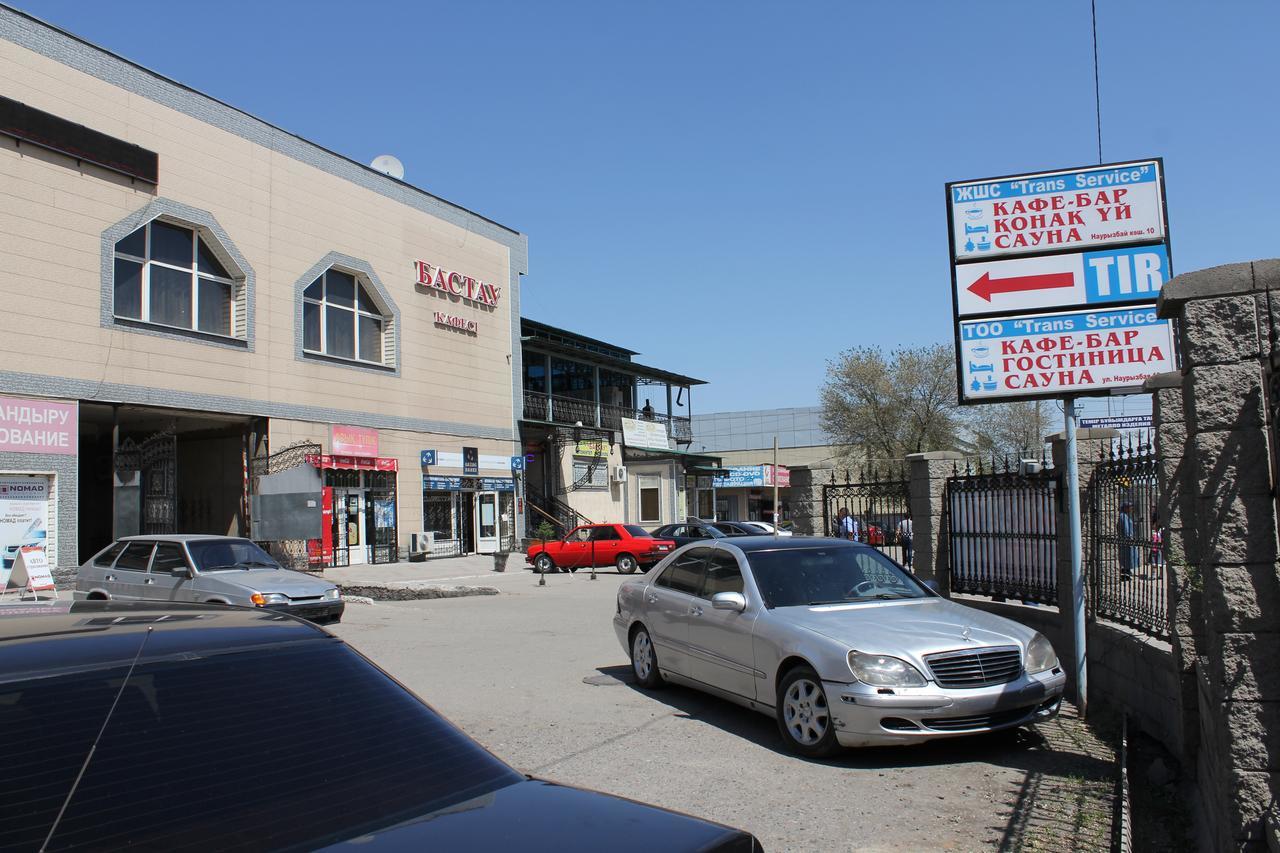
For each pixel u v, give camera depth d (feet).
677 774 20.17
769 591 24.67
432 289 97.19
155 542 44.06
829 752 21.11
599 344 132.16
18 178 59.26
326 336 84.94
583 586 69.62
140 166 66.59
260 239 77.05
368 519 87.56
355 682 9.91
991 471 34.09
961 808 17.90
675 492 138.00
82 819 7.02
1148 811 18.07
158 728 8.13
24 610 10.63
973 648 21.06
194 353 70.79
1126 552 25.08
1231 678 12.92
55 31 61.77
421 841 7.55
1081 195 28.14
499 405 106.22
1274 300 13.25
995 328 28.40
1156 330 27.32
